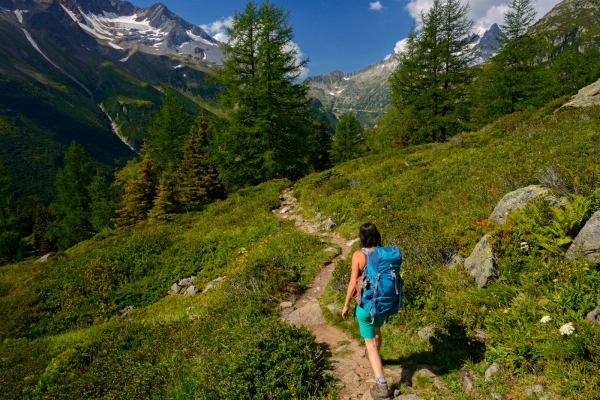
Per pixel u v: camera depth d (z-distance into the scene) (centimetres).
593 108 1517
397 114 2928
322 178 1922
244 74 2438
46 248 5059
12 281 1970
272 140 2467
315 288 828
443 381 425
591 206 562
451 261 695
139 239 1736
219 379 460
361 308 411
